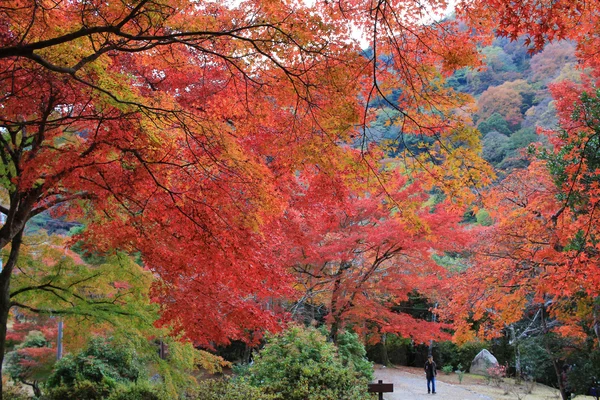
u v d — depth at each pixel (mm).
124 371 11172
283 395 7961
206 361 7785
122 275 6621
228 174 4355
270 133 4852
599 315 9109
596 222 6844
